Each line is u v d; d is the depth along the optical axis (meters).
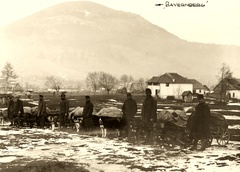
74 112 27.27
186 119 19.17
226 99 102.25
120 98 96.88
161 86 131.38
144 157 15.16
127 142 19.81
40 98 27.89
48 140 20.55
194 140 17.31
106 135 22.77
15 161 14.30
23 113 28.92
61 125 26.95
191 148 17.23
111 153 16.17
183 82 131.00
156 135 18.64
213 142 20.14
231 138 22.17
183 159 14.69
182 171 12.50
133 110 21.38
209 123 18.25
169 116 18.62
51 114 28.72
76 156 15.45
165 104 80.75
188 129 17.67
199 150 17.05
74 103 68.00
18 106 29.00
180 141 18.03
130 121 21.20
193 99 109.56
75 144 19.00
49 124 28.53
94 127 24.05
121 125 22.44
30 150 17.09
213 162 14.00
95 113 25.33
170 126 18.22
